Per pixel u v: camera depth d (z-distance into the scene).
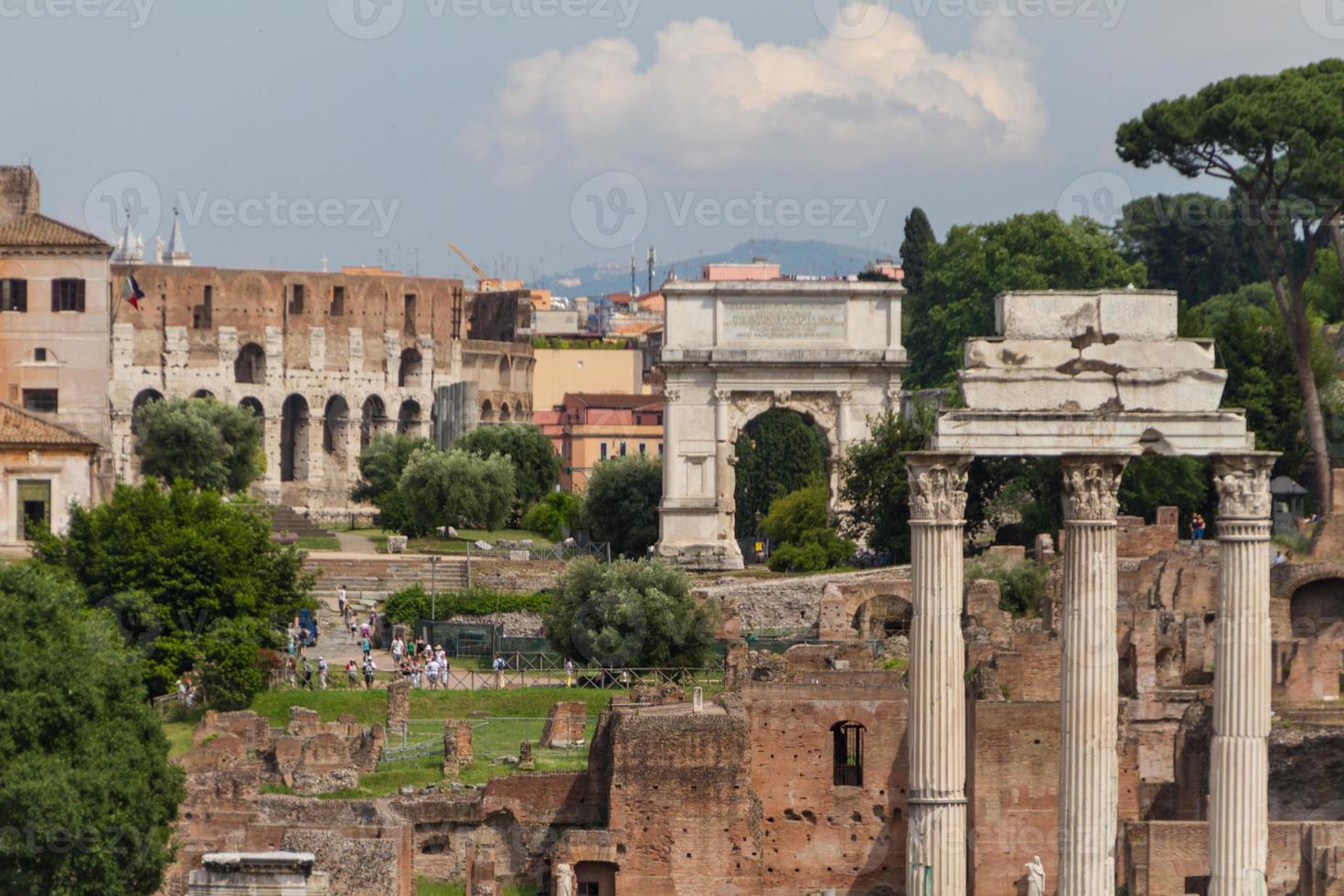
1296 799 191.25
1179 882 173.50
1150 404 127.19
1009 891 196.50
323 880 129.12
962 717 125.75
